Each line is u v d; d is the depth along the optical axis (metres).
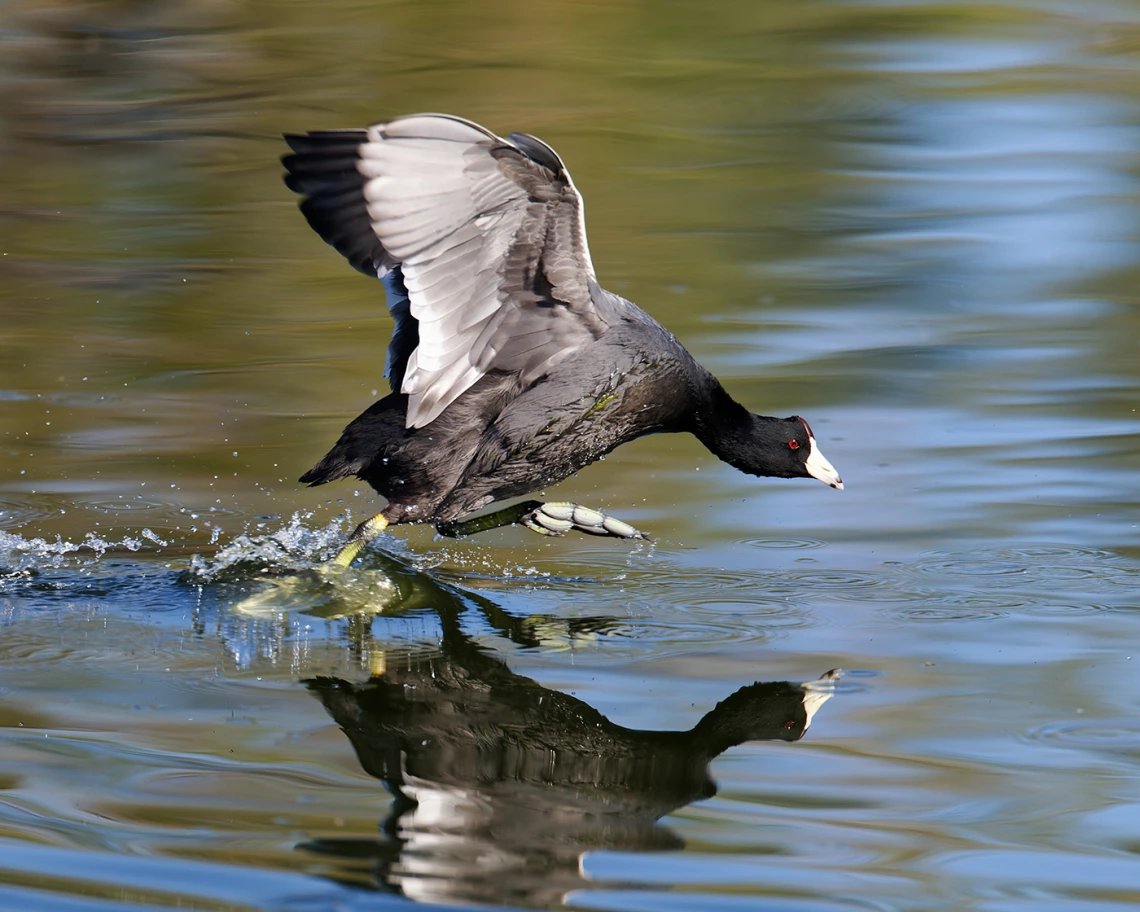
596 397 10.15
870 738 7.83
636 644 9.39
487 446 10.14
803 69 25.91
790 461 11.38
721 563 11.02
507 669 8.91
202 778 7.12
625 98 24.19
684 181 20.89
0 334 15.74
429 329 9.44
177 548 11.09
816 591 10.37
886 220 19.58
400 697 8.40
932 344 15.73
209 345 15.65
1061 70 25.84
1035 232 19.08
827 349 15.55
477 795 7.06
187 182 20.88
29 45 26.59
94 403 14.05
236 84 24.53
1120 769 7.41
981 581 10.48
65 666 8.73
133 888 5.98
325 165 9.59
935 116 23.70
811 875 6.26
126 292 17.14
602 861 6.34
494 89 24.14
